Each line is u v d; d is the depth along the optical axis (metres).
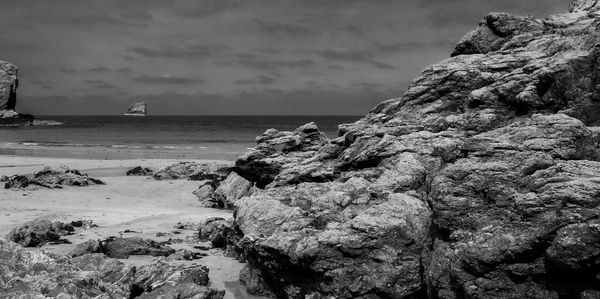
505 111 18.53
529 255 11.75
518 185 13.07
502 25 23.12
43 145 88.00
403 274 13.96
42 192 36.78
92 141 99.25
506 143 14.65
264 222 16.88
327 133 125.00
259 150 28.47
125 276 15.94
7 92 161.25
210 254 21.30
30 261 13.71
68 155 69.50
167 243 22.84
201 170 47.59
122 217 28.66
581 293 11.08
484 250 12.10
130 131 139.38
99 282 14.21
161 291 14.82
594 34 17.53
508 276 12.02
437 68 21.64
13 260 13.45
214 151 76.75
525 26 22.98
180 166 47.84
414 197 15.25
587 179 11.75
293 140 28.66
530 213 11.95
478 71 20.70
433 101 20.89
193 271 16.88
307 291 15.15
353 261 14.23
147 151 76.50
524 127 15.27
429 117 20.05
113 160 61.34
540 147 14.02
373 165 18.30
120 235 24.02
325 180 19.69
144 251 20.69
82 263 16.50
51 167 43.66
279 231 15.79
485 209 13.14
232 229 20.38
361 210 15.45
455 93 20.53
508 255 11.85
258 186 29.52
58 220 26.66
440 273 13.14
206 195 36.38
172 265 17.28
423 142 17.41
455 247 12.99
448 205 13.55
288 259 14.94
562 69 17.12
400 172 16.12
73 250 19.89
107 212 29.98
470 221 13.16
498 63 20.80
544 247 11.59
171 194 38.25
